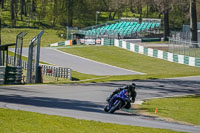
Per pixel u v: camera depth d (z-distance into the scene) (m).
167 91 67.62
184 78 91.00
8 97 50.62
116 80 87.19
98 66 126.25
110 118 36.53
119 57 144.75
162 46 164.75
